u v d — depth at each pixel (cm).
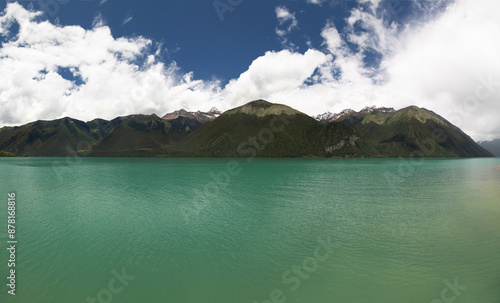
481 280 1684
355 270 1816
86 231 2623
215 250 2147
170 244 2281
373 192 4959
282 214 3291
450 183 6259
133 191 5172
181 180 7225
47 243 2305
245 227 2756
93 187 5791
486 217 3103
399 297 1512
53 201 4153
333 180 7038
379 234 2523
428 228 2697
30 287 1612
